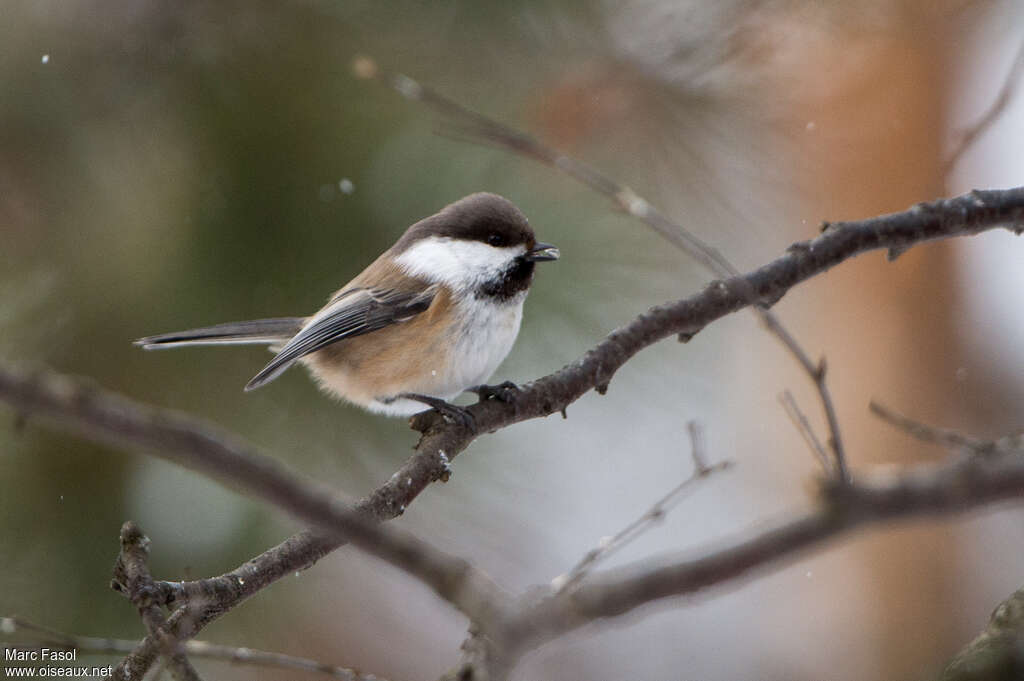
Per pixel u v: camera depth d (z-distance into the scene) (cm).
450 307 859
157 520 857
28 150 872
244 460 304
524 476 979
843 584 1505
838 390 1644
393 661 1223
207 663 1067
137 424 300
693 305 698
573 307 916
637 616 336
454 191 926
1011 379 1553
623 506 1415
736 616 1481
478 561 956
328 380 898
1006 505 305
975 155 1488
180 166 895
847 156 1390
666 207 952
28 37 866
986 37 1467
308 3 882
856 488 279
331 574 991
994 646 452
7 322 852
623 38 940
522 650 299
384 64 900
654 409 991
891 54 1362
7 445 851
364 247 919
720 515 1515
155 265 889
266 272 909
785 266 689
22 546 845
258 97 895
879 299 1619
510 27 891
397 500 634
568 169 620
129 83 888
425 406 891
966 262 1590
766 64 991
